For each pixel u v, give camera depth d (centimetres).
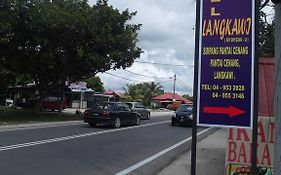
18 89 5138
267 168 855
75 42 3288
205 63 730
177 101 8369
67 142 1733
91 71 3553
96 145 1683
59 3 3462
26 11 3038
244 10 712
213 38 727
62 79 3644
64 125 2752
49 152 1424
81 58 3322
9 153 1366
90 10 3291
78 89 4925
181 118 2970
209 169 1244
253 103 702
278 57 566
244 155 879
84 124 2897
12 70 3691
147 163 1312
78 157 1349
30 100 4997
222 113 719
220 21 723
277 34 570
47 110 4744
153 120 3788
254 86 702
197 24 735
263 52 1296
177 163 1350
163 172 1186
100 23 3334
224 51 720
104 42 3288
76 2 3488
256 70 704
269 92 878
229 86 716
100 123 2620
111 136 2075
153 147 1720
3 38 2812
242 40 712
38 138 1834
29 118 3153
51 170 1111
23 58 3462
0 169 1095
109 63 3431
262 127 862
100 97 6556
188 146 1814
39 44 3228
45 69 3572
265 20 1297
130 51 3484
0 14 2695
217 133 2612
